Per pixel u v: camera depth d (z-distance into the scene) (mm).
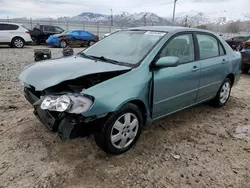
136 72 2820
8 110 3980
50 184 2314
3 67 7637
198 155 2932
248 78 7582
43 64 3082
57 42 16266
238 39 19703
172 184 2400
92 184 2346
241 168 2713
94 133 2604
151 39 3268
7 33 14141
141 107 2947
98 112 2430
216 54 4125
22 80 2883
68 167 2564
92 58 3320
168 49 3203
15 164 2576
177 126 3699
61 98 2346
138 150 2959
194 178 2504
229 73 4414
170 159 2814
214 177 2537
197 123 3855
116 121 2664
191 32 3617
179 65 3311
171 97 3252
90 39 17859
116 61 3084
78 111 2312
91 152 2850
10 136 3133
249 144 3262
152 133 3418
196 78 3594
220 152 3027
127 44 3393
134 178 2457
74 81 2686
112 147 2713
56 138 3113
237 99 5266
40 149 2869
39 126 3424
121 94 2596
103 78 2680
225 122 3953
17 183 2305
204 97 4020
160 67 2930
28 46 16422
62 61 3189
